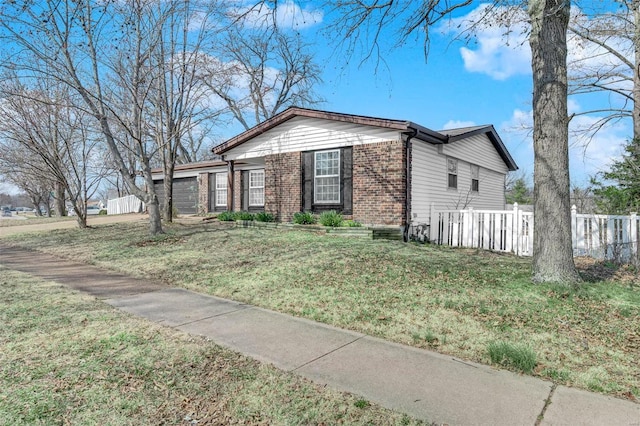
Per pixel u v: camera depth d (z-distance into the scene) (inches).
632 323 184.5
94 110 463.5
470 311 199.8
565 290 226.2
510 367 141.5
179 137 618.2
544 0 241.8
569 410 112.7
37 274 318.0
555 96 242.8
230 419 109.3
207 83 564.4
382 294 231.9
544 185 246.5
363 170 487.5
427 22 295.1
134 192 502.6
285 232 489.1
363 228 444.5
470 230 476.1
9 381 128.6
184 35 534.6
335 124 512.4
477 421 106.7
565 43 247.1
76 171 620.4
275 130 577.3
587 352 153.6
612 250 371.2
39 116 549.3
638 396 121.6
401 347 161.2
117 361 145.1
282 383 129.3
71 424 105.6
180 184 919.0
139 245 438.6
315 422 107.7
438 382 130.0
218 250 392.2
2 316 197.8
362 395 121.3
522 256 409.7
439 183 553.6
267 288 255.3
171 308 219.0
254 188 756.0
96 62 469.1
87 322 189.9
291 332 179.8
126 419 108.4
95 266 356.5
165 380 131.1
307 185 542.6
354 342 167.0
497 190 794.8
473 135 629.6
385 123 458.9
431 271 282.5
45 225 765.3
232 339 170.1
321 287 250.2
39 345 159.6
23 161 576.1
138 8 460.8
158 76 494.0
